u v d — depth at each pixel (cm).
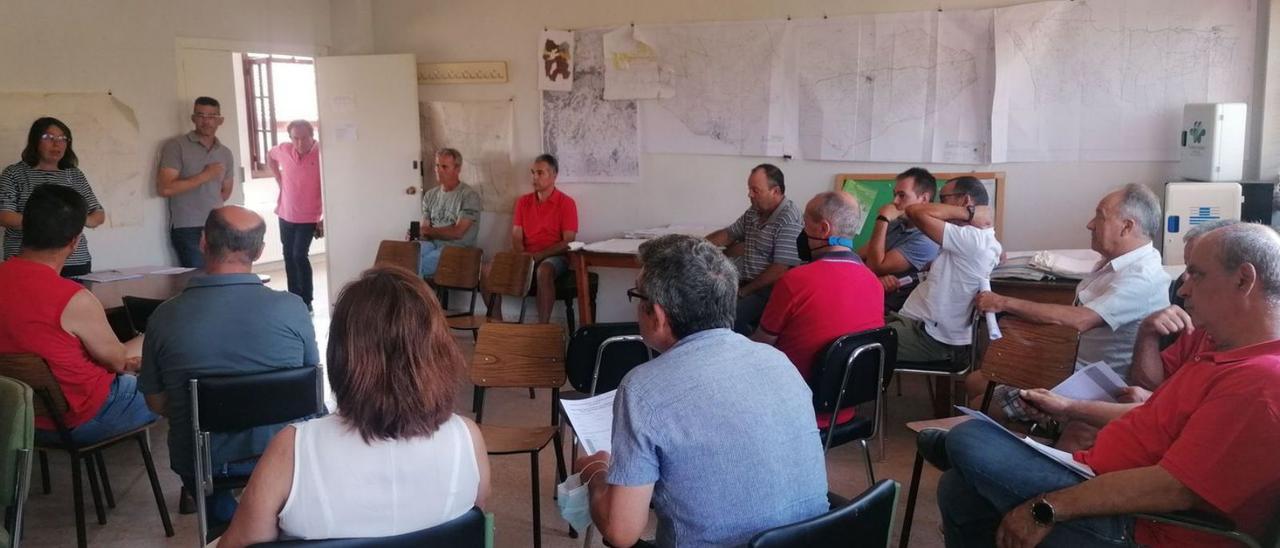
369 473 155
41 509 341
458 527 162
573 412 245
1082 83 484
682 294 174
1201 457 174
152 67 595
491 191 656
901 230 441
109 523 329
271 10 662
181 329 252
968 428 214
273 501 153
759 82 558
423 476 159
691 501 166
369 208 672
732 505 166
